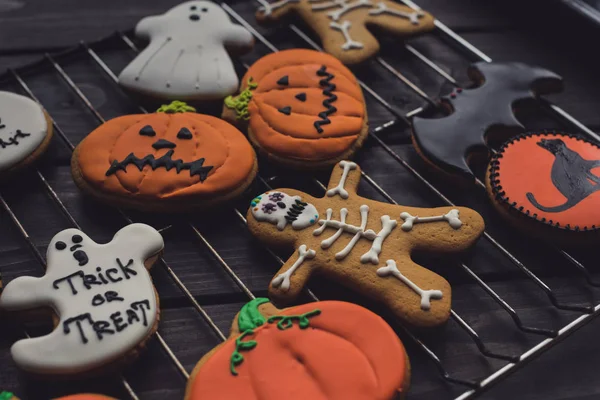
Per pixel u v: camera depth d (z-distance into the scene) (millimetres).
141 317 403
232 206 458
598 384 411
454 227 433
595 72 534
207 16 521
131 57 532
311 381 386
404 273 418
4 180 460
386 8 536
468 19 563
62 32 542
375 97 501
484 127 477
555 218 439
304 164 463
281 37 547
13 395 390
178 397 399
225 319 422
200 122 468
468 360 411
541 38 554
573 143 470
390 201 458
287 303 420
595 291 435
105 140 458
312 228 435
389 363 390
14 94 479
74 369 390
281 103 477
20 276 429
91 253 420
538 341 417
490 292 423
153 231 428
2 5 553
